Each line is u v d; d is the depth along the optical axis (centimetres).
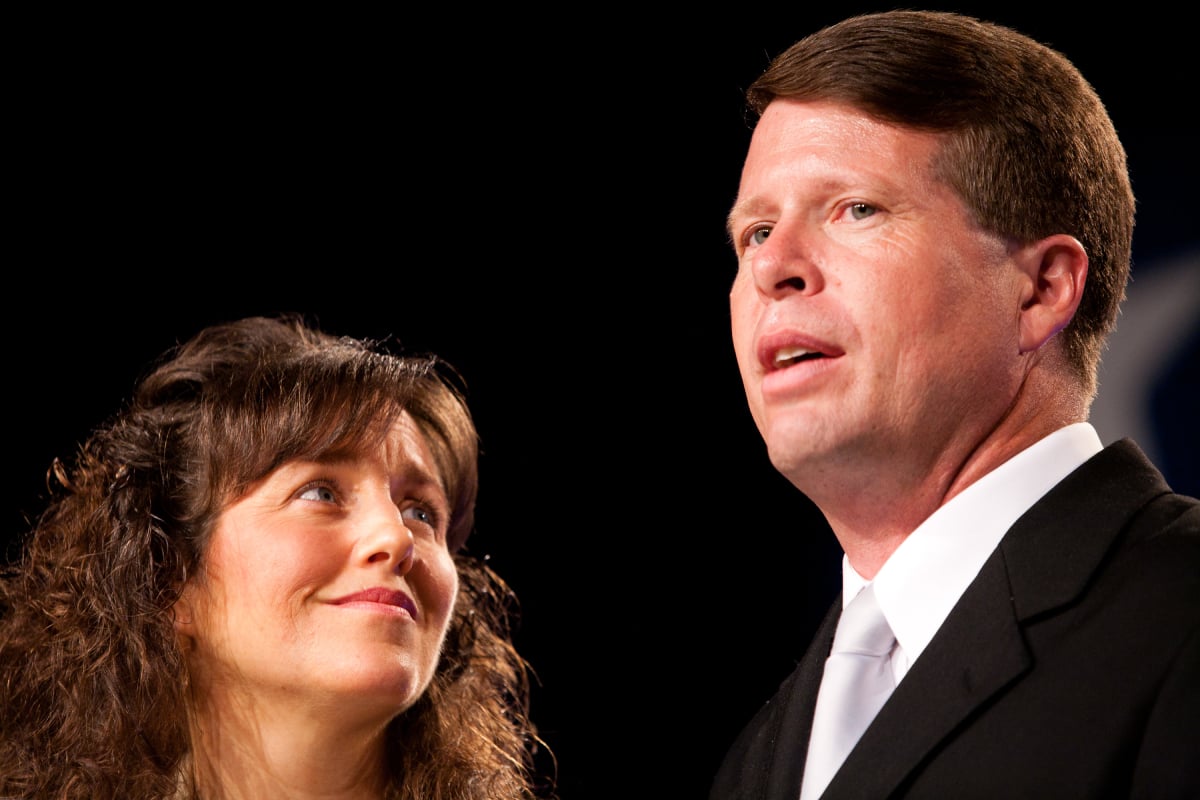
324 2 768
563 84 801
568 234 823
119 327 743
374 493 432
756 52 762
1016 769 254
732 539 801
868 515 312
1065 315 301
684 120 797
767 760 333
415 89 798
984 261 297
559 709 777
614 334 822
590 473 808
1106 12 706
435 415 489
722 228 812
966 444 300
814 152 306
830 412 293
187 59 761
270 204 787
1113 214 316
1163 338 713
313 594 410
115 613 419
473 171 816
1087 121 315
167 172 766
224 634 412
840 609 350
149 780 400
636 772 771
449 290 816
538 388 816
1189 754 234
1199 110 714
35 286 731
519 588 789
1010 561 282
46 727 418
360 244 803
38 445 708
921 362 291
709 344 820
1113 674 254
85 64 745
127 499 434
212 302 768
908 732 273
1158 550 268
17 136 736
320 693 400
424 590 433
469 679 503
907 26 312
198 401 453
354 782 434
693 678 782
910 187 298
